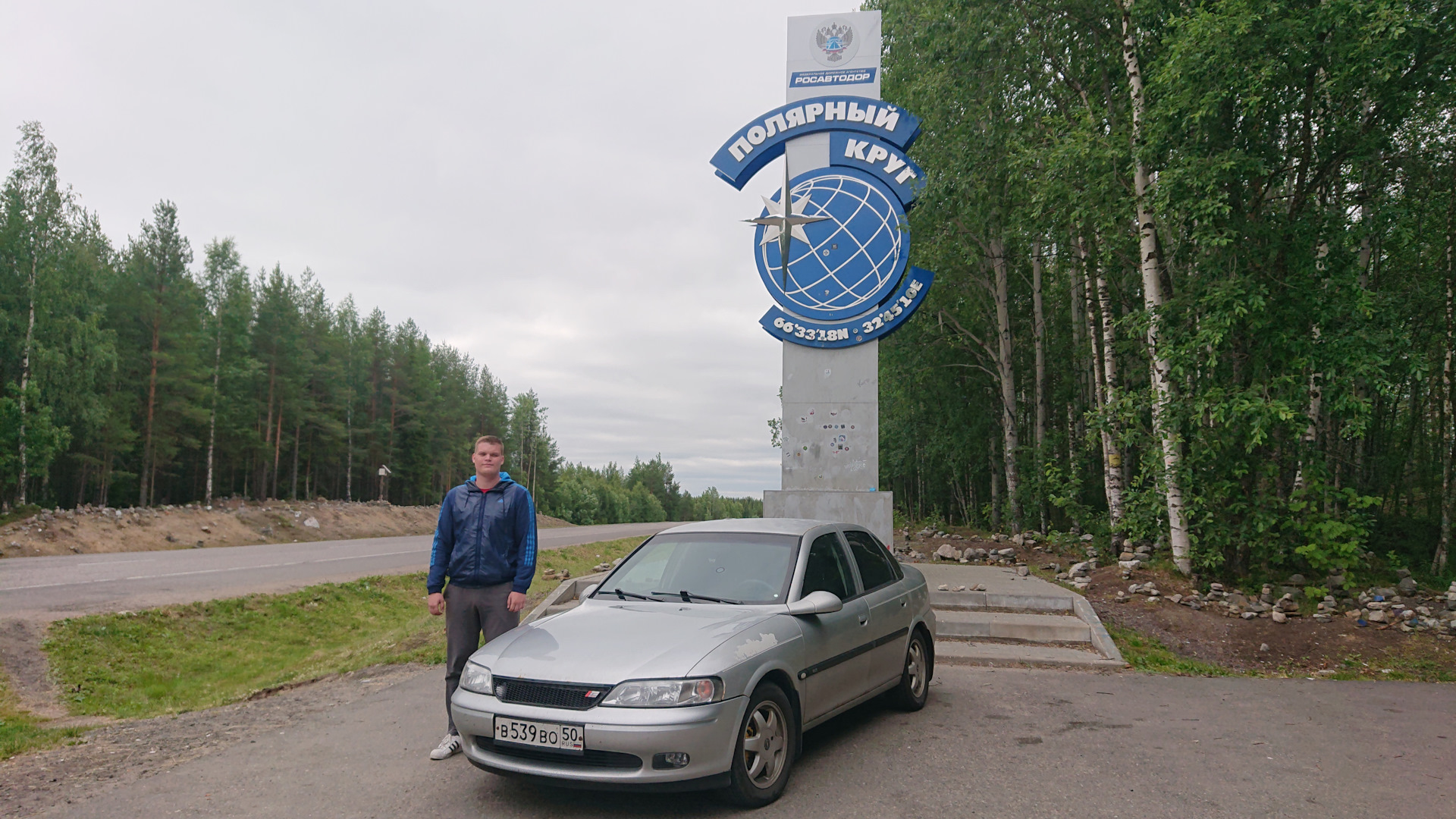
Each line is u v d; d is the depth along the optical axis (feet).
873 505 49.32
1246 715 21.31
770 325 51.24
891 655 20.18
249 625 45.42
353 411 213.25
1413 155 42.32
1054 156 39.34
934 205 49.85
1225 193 33.24
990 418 85.81
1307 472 35.99
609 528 162.30
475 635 18.01
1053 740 18.80
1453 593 31.99
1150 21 40.57
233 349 161.17
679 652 14.33
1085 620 31.68
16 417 111.75
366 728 20.43
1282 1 31.73
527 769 13.73
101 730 20.70
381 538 113.19
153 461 144.77
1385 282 52.85
